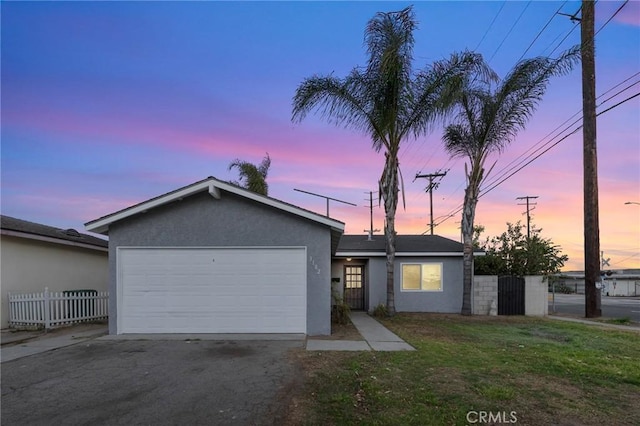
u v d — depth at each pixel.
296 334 10.28
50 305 11.70
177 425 4.63
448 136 16.48
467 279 16.03
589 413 5.09
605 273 54.44
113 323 10.34
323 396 5.53
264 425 4.62
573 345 9.57
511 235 18.45
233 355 7.96
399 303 17.11
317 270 10.55
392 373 6.65
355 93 13.70
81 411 5.05
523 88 14.98
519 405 5.29
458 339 10.09
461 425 4.65
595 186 15.92
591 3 15.00
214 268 10.54
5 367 7.17
